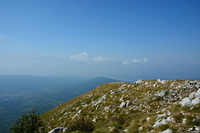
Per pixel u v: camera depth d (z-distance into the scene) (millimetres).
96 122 19547
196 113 11422
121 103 24625
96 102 31406
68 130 16906
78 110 30516
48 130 23297
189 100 14914
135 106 21719
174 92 24031
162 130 10141
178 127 9680
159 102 21031
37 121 19391
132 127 12695
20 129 17734
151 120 13117
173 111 14055
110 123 16125
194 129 8984
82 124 16984
